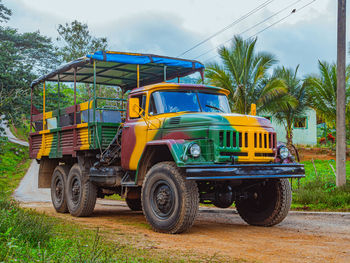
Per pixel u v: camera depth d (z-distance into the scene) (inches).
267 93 902.4
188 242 258.8
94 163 406.9
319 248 241.3
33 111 546.6
